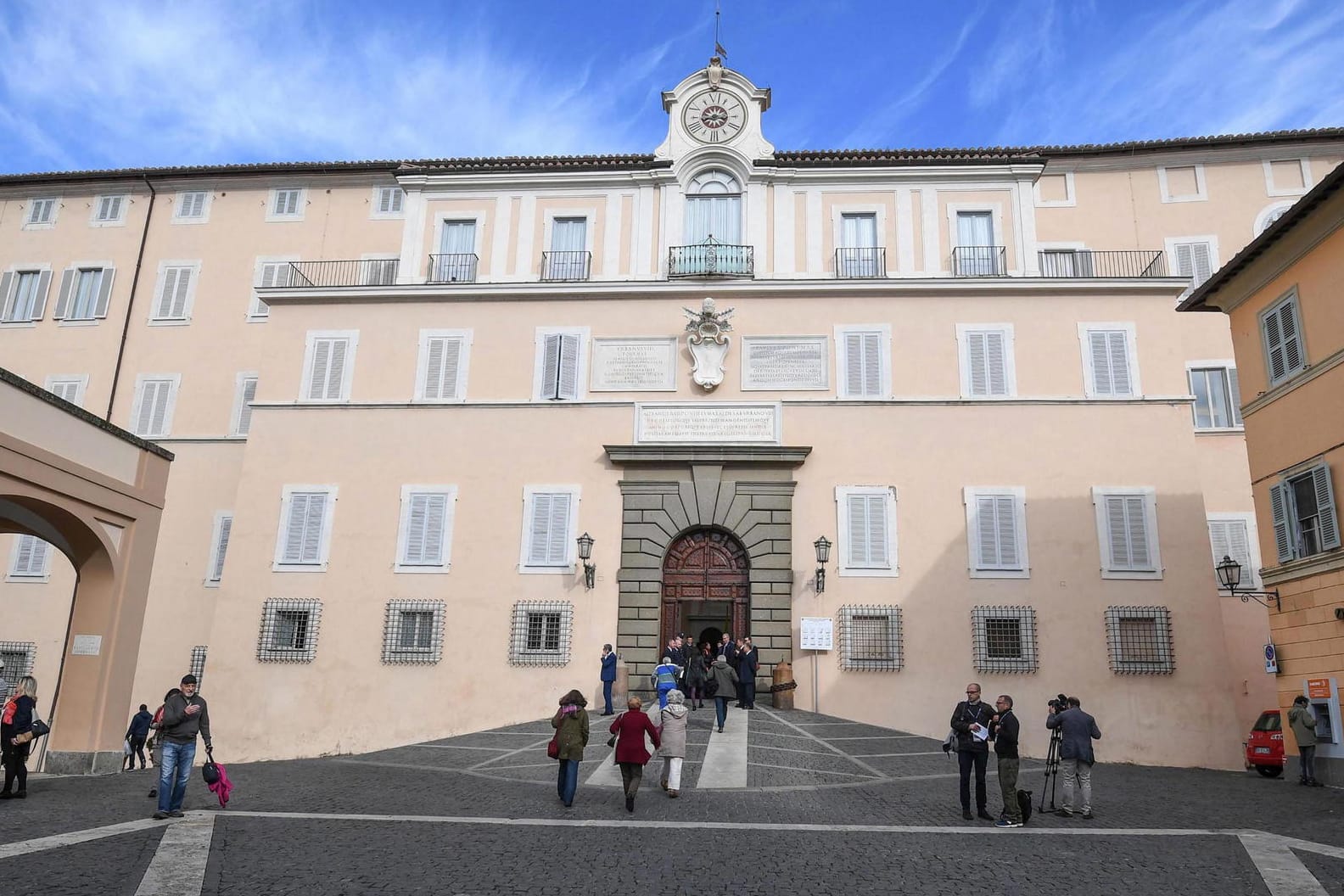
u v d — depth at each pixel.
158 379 31.22
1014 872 9.98
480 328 26.52
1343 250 17.73
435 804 13.80
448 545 24.80
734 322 25.98
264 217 32.56
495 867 9.80
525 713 23.50
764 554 24.22
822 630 23.47
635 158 28.09
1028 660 23.02
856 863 10.28
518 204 27.92
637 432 25.30
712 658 24.81
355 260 28.84
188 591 28.81
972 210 26.91
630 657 23.69
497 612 24.25
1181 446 24.22
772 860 10.37
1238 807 14.66
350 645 24.25
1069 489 24.11
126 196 33.41
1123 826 12.72
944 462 24.53
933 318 25.66
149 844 10.47
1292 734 18.34
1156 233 28.64
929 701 22.98
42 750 19.94
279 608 24.62
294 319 27.06
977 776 13.11
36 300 32.53
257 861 9.83
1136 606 23.22
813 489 24.62
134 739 19.98
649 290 26.20
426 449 25.59
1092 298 25.47
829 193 27.25
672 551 24.83
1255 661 25.11
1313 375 18.48
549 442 25.41
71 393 31.41
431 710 23.67
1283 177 28.66
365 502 25.30
